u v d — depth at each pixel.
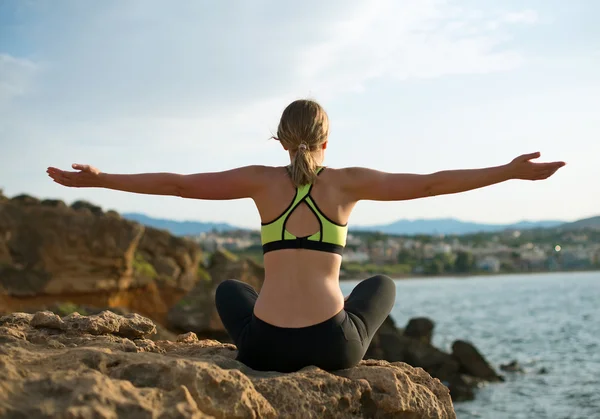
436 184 3.46
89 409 2.43
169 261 31.80
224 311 3.78
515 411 16.98
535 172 3.41
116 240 28.00
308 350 3.38
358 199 3.57
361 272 196.88
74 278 26.98
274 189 3.53
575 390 19.64
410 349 22.75
